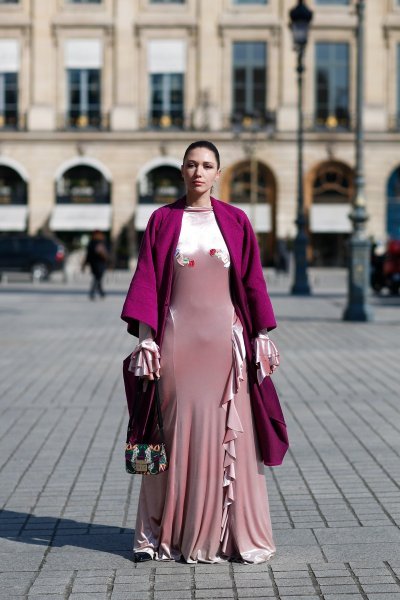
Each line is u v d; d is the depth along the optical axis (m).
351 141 55.53
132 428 5.89
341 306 29.31
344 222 56.31
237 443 5.98
